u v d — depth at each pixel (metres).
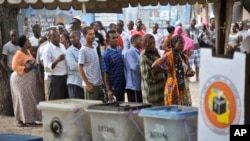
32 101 12.45
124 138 6.86
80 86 11.13
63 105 7.36
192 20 20.27
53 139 7.51
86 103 7.54
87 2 9.42
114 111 6.88
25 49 12.42
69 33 12.59
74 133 7.31
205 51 6.07
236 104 5.75
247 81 5.65
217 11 8.27
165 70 9.89
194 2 11.11
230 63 5.80
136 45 10.60
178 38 9.88
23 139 6.92
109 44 10.69
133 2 10.48
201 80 6.15
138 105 7.18
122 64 10.55
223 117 5.91
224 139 5.92
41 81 12.48
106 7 10.23
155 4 10.88
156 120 6.57
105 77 10.47
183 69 9.91
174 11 24.92
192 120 6.46
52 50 11.63
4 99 14.41
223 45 8.19
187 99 9.98
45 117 7.60
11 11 14.59
